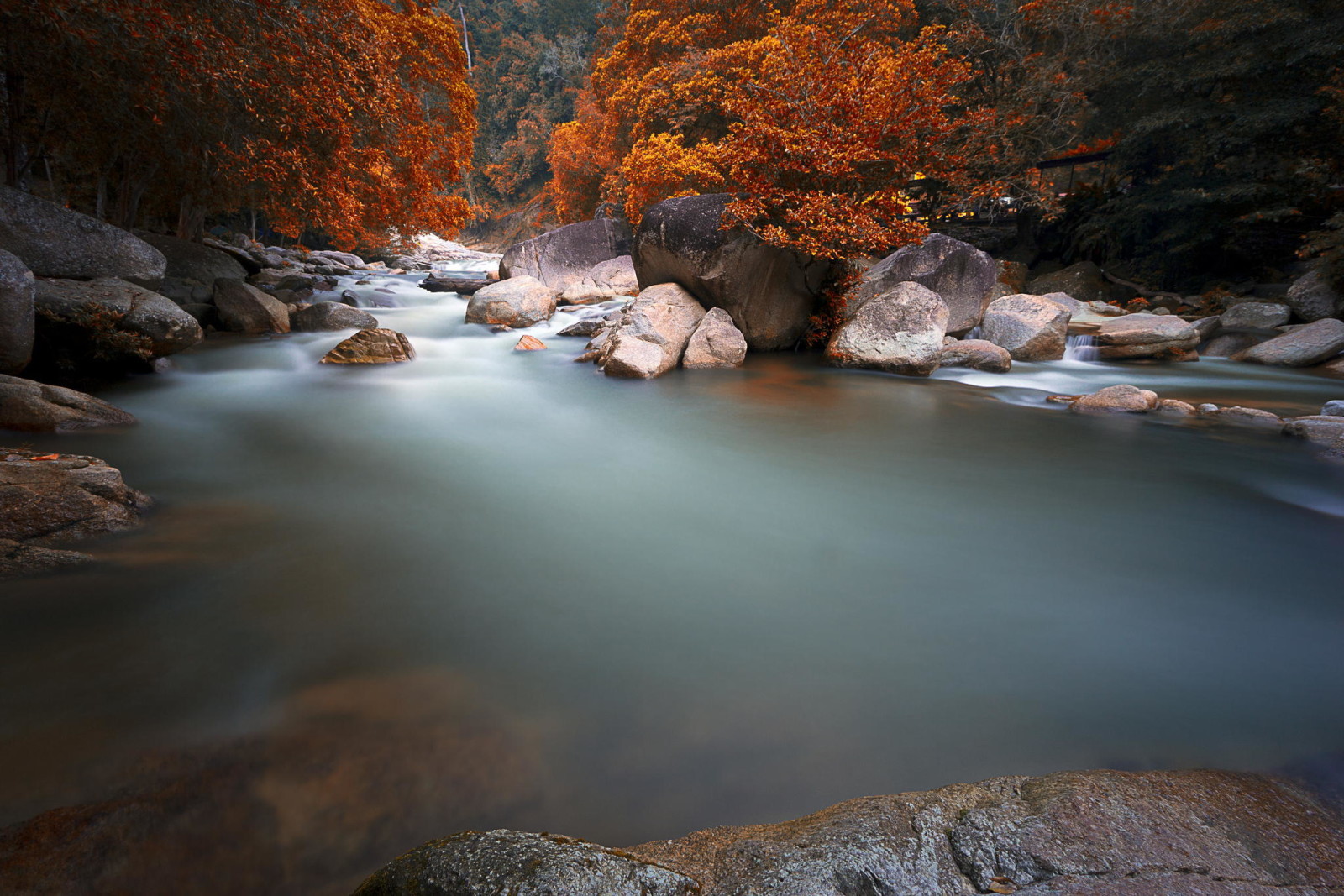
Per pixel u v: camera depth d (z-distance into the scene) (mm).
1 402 6238
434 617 3518
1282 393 10125
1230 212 17969
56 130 11445
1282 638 3443
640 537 4715
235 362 10273
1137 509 5309
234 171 12633
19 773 2283
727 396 9109
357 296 17328
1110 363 12555
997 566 4293
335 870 1978
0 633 3158
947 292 12641
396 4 17781
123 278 9273
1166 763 2508
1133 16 19625
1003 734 2674
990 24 22375
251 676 2928
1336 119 15648
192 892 1891
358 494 5418
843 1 21250
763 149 11281
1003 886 1657
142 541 4270
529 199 75812
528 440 7113
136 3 8242
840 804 2133
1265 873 1746
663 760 2498
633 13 28141
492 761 2453
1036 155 22234
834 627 3512
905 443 7148
